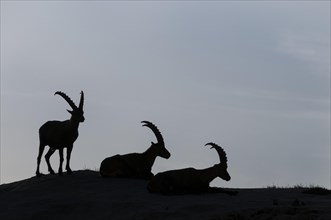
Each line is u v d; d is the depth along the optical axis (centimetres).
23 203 3553
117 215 3225
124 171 4006
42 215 3350
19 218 3341
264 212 3017
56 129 4144
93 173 4197
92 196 3559
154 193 3556
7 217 3359
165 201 3366
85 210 3344
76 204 3412
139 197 3469
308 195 3550
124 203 3344
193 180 3569
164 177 3556
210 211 3150
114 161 4016
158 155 4056
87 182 3900
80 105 4159
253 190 3775
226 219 2952
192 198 3422
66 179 4003
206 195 3519
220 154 3622
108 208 3319
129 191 3628
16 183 4191
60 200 3534
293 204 3186
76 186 3816
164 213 3133
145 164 4044
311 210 2983
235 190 3772
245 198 3441
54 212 3369
